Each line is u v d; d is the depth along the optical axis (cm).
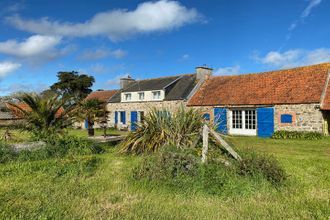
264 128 2242
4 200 543
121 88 3744
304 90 2128
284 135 2008
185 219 474
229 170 662
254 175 643
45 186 638
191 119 998
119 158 998
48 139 1076
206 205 535
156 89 3081
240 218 477
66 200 548
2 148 948
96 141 1302
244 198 572
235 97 2466
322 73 2158
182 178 631
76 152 1052
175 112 1048
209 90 2769
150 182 642
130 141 1062
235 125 2464
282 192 605
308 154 1235
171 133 980
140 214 485
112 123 3591
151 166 681
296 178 722
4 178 708
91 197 567
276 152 1298
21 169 788
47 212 484
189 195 587
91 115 2227
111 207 517
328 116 2080
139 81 3628
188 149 761
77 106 1274
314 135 1909
